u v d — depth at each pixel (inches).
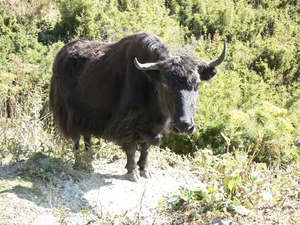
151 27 504.7
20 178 242.4
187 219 225.8
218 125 349.1
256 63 548.1
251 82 484.7
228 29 611.5
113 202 239.3
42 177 245.9
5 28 463.5
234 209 227.8
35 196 229.6
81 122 283.1
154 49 249.9
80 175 257.0
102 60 276.8
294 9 749.9
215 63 241.3
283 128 358.6
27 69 382.3
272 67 567.8
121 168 286.7
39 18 536.7
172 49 415.5
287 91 542.3
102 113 273.6
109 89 269.0
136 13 555.2
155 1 611.5
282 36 641.6
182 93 224.2
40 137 309.3
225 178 249.3
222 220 218.7
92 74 277.1
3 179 240.4
